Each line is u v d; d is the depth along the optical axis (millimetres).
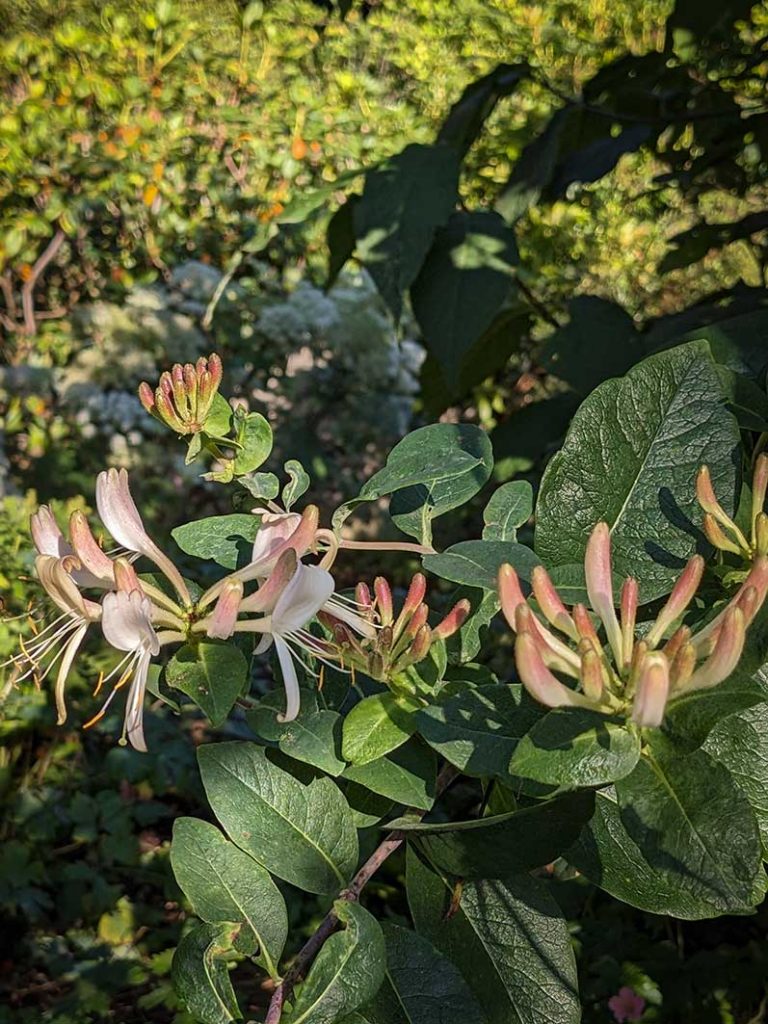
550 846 166
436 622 201
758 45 452
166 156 958
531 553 182
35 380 930
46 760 710
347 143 948
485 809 191
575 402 403
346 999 161
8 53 948
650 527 195
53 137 932
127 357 950
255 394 1011
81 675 720
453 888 185
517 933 182
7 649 599
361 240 333
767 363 248
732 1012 557
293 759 184
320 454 990
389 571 958
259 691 766
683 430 198
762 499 188
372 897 659
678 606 160
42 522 184
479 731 161
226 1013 166
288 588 167
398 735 172
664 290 937
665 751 151
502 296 340
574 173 458
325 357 1007
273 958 176
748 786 168
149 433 967
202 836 180
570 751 148
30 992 635
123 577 165
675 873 144
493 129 750
